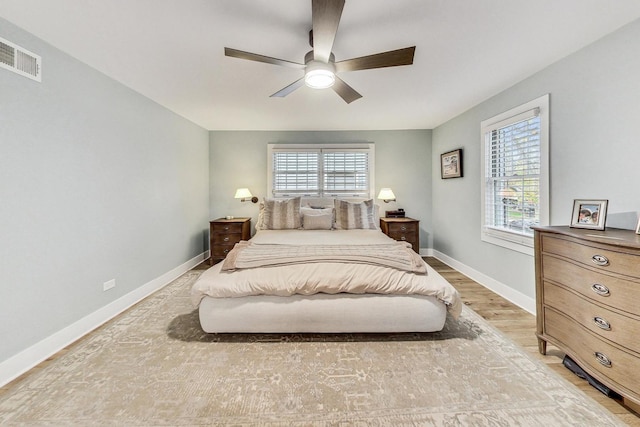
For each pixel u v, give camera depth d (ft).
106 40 6.04
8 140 5.31
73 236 6.65
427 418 4.27
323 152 14.80
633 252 4.08
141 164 9.23
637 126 5.41
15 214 5.42
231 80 8.24
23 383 5.02
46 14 5.12
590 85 6.26
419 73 7.83
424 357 5.83
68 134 6.54
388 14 5.21
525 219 8.43
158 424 4.16
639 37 5.34
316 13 4.20
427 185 14.94
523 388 4.89
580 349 4.96
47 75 6.03
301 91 9.19
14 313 5.37
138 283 9.05
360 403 4.57
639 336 4.02
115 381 5.07
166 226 10.73
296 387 4.94
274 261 7.00
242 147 14.76
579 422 4.17
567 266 5.24
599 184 6.12
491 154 10.01
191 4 4.91
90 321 7.09
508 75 7.95
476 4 4.96
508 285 9.06
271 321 6.46
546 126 7.40
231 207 14.87
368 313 6.44
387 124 13.76
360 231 11.78
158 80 8.18
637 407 4.28
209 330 6.53
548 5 4.99
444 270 12.34
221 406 4.50
